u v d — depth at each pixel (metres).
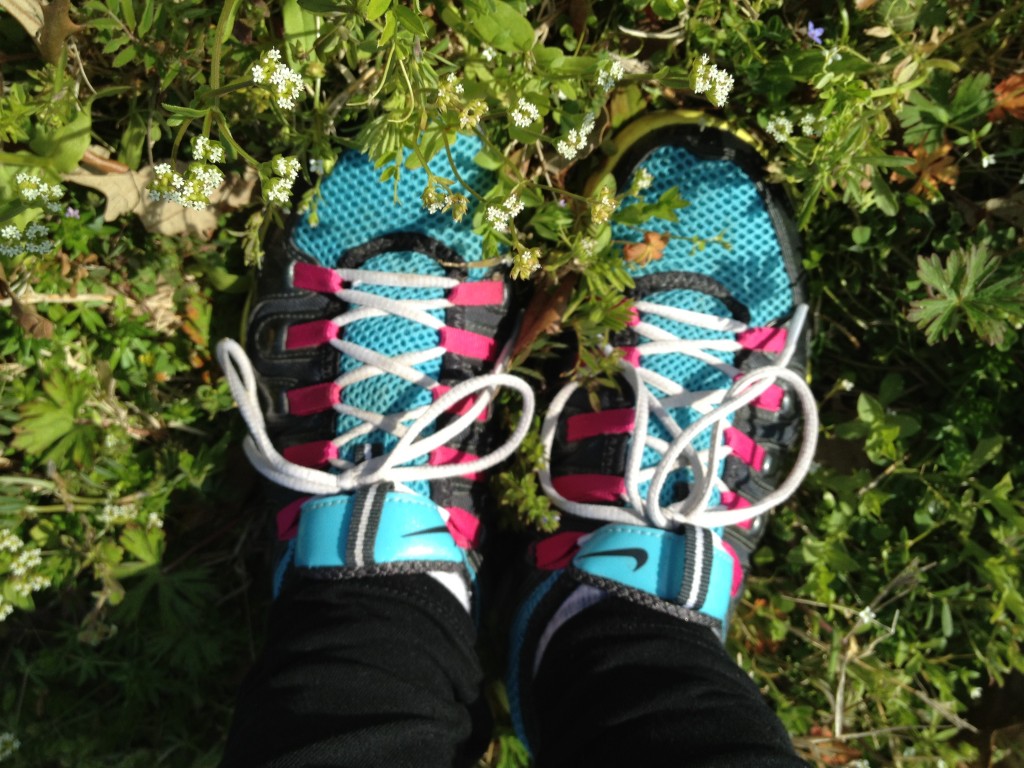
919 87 0.36
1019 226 0.38
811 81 0.34
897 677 0.40
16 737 0.39
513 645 0.37
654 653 0.32
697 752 0.29
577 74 0.31
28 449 0.35
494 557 0.41
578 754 0.31
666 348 0.38
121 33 0.31
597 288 0.34
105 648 0.39
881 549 0.41
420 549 0.34
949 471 0.39
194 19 0.32
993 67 0.38
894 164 0.33
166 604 0.39
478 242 0.37
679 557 0.34
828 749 0.41
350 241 0.37
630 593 0.34
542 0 0.35
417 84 0.27
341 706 0.30
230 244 0.38
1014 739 0.40
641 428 0.35
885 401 0.39
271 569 0.39
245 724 0.31
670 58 0.36
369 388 0.37
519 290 0.39
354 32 0.29
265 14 0.30
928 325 0.37
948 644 0.41
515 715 0.38
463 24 0.30
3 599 0.36
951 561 0.40
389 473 0.34
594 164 0.38
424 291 0.37
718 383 0.38
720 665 0.33
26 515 0.37
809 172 0.35
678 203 0.33
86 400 0.37
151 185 0.25
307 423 0.37
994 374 0.39
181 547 0.40
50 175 0.32
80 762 0.39
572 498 0.38
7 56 0.33
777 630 0.41
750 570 0.42
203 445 0.38
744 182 0.38
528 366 0.39
